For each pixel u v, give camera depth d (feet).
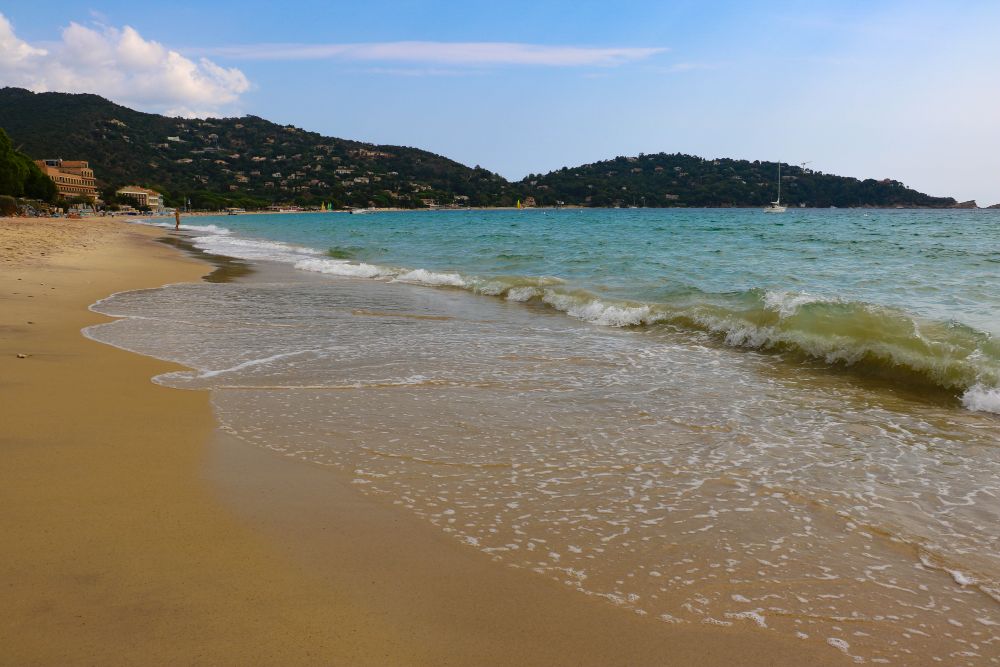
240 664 8.49
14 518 12.35
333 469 15.80
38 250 80.02
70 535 11.79
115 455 15.96
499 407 21.39
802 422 20.18
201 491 14.12
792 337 30.48
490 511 13.71
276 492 14.29
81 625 9.14
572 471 16.03
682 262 71.46
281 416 19.93
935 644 9.58
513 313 42.98
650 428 19.44
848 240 114.52
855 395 23.34
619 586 10.94
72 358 26.35
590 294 45.98
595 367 27.45
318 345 31.45
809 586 11.10
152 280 59.62
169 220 383.86
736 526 13.25
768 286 49.75
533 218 359.66
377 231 190.90
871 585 11.18
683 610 10.28
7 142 274.57
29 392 20.92
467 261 81.20
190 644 8.85
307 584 10.60
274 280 63.41
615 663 8.94
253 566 11.07
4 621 9.15
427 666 8.66
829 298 35.68
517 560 11.71
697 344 32.65
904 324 28.94
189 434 17.89
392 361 28.09
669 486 15.21
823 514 13.85
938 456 17.31
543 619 9.91
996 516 13.79
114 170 653.71
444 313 42.78
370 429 18.88
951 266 63.77
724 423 19.98
